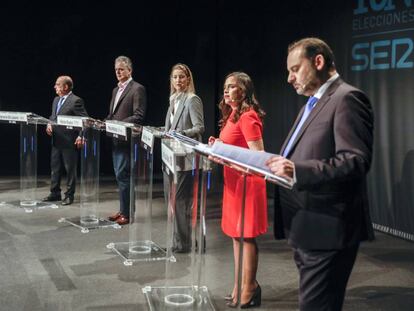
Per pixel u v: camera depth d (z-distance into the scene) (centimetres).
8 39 791
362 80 494
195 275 281
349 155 164
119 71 495
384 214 481
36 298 324
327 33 542
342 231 174
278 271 386
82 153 499
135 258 400
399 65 449
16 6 788
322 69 182
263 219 298
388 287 352
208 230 504
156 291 334
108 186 736
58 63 803
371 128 172
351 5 504
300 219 180
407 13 438
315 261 179
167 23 807
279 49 627
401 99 449
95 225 498
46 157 827
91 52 805
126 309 309
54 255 413
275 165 161
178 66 414
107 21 802
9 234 472
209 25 751
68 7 796
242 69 701
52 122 518
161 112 817
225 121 321
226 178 297
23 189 584
